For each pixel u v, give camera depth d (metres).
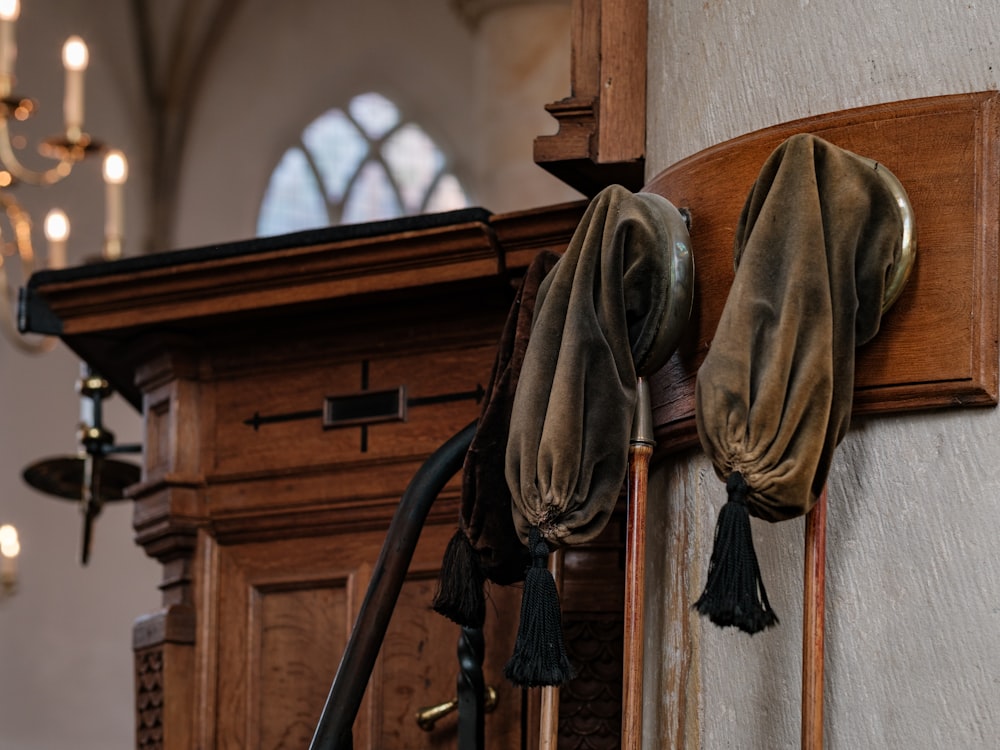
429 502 1.97
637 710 1.57
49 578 11.16
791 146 1.54
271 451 2.64
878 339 1.57
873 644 1.54
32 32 11.59
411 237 2.38
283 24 12.73
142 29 12.26
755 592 1.36
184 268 2.56
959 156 1.58
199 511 2.68
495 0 8.52
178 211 12.34
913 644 1.52
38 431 11.24
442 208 12.55
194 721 2.62
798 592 1.61
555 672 1.48
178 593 2.68
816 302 1.46
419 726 2.38
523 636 1.50
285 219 12.55
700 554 1.72
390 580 1.93
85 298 2.67
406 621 2.47
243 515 2.64
